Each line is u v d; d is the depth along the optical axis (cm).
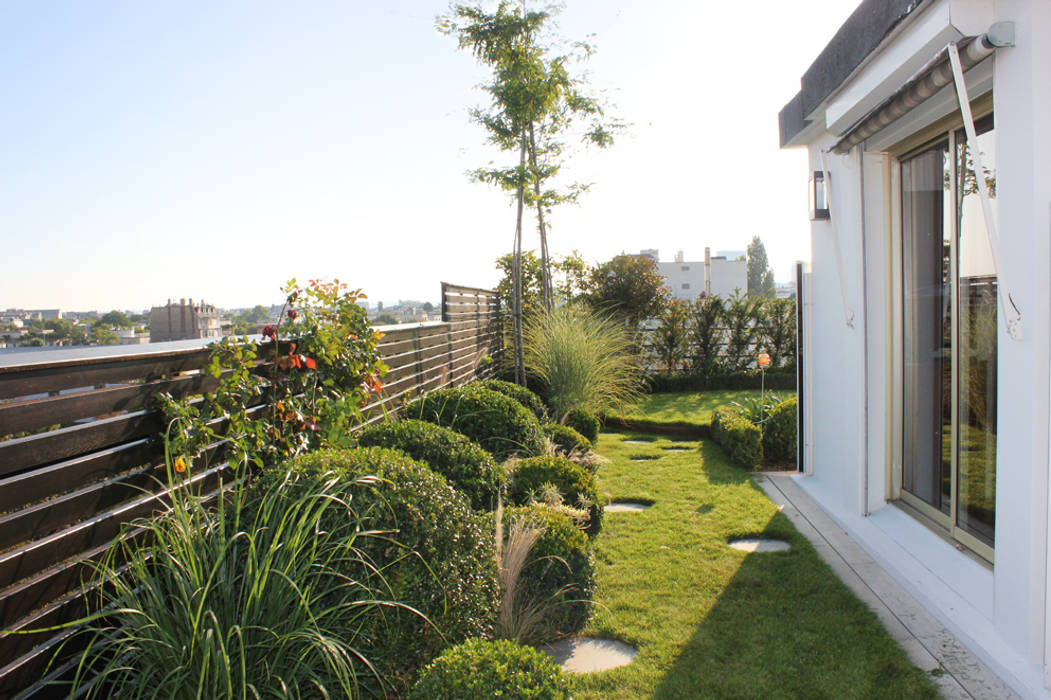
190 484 276
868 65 372
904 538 411
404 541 259
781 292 1563
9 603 195
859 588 370
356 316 425
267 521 254
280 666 221
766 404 809
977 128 348
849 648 304
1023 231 263
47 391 220
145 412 264
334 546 249
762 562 413
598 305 1359
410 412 551
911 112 376
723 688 278
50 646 206
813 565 404
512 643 242
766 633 323
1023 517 271
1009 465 280
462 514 287
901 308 457
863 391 462
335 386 412
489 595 284
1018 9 259
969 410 372
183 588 215
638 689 281
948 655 293
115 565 236
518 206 980
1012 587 281
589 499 473
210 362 310
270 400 351
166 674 204
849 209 478
